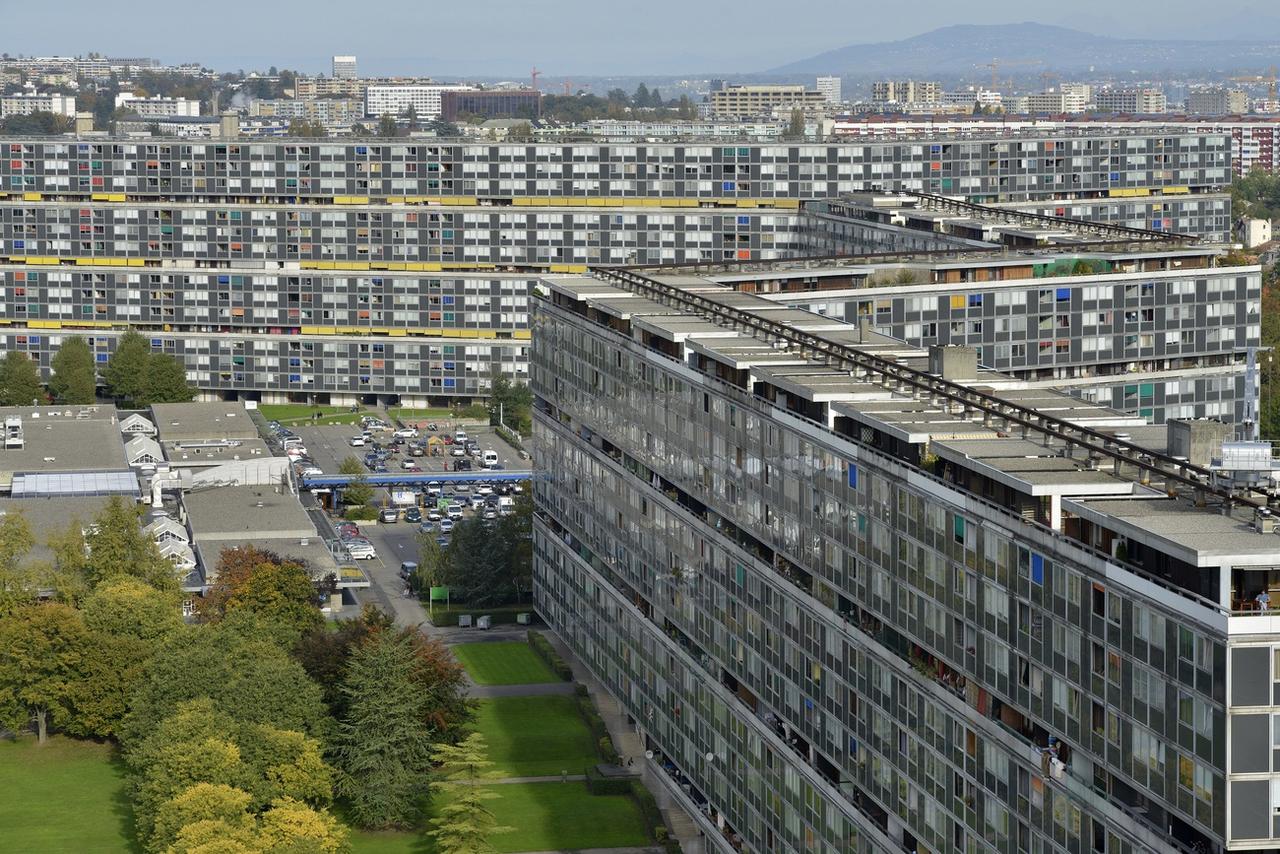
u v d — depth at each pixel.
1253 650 184.62
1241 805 186.38
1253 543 190.62
